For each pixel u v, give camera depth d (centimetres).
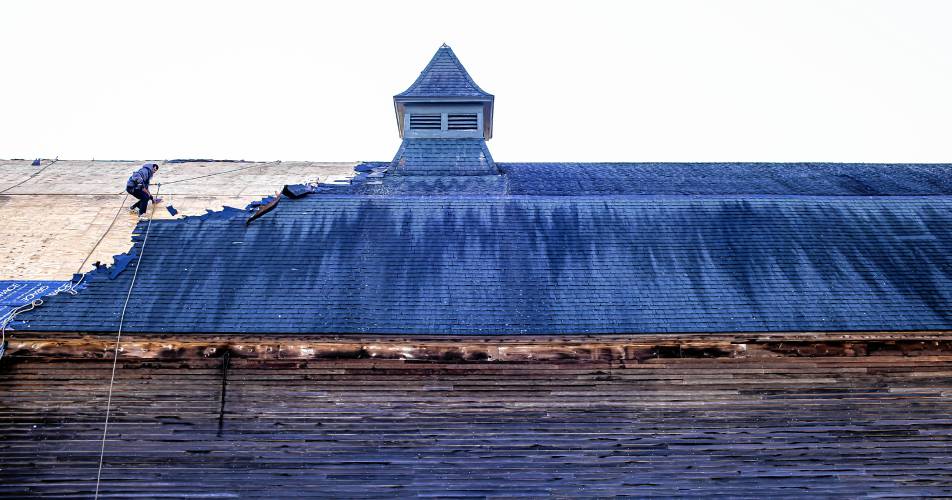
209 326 1045
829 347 1122
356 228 1305
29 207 1413
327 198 1405
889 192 1609
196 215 1373
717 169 1845
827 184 1677
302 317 1071
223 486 1029
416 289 1141
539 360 1105
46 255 1212
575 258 1234
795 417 1098
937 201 1440
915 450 1088
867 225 1349
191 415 1064
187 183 1578
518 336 1054
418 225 1319
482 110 1823
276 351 1083
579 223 1338
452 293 1134
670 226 1334
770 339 1093
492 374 1103
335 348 1083
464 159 1750
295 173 1719
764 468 1070
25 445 1032
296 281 1152
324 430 1068
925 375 1126
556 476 1056
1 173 1662
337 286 1143
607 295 1140
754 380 1113
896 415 1105
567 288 1155
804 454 1080
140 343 1062
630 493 1048
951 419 1106
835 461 1078
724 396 1105
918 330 1078
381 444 1065
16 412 1047
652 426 1088
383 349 1086
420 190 1568
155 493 1020
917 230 1339
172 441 1048
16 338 1039
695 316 1097
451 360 1095
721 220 1358
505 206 1387
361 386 1091
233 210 1373
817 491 1059
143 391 1070
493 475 1053
